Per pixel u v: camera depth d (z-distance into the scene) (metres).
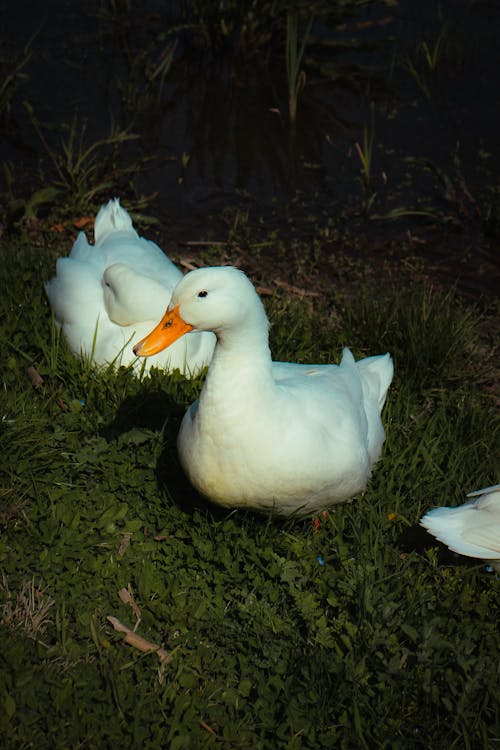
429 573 3.71
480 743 3.05
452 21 9.78
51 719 2.94
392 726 3.08
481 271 6.53
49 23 9.23
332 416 3.58
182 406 4.43
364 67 8.97
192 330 3.33
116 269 4.53
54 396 4.41
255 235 6.74
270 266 6.38
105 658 3.20
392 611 3.37
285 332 5.18
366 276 6.35
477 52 9.22
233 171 7.54
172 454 4.15
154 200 7.06
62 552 3.57
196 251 6.50
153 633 3.39
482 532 3.55
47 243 6.22
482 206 7.23
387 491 4.04
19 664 3.08
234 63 8.92
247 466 3.39
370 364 4.37
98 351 4.62
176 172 7.44
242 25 8.84
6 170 6.63
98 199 6.95
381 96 8.61
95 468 4.01
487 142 8.01
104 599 3.46
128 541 3.72
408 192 7.39
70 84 8.30
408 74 8.91
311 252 6.59
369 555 3.70
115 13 9.30
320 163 7.72
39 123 7.67
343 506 3.97
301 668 3.19
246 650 3.31
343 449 3.55
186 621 3.39
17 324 4.86
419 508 4.01
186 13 8.99
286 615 3.48
